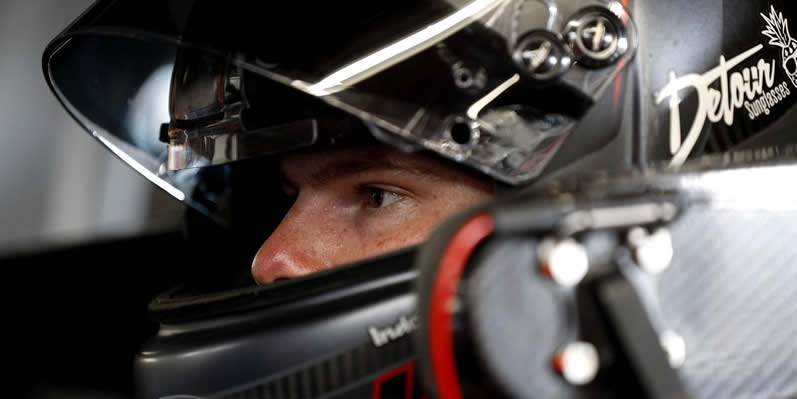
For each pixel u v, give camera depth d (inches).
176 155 38.1
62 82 41.1
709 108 30.9
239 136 35.2
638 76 28.9
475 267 17.8
